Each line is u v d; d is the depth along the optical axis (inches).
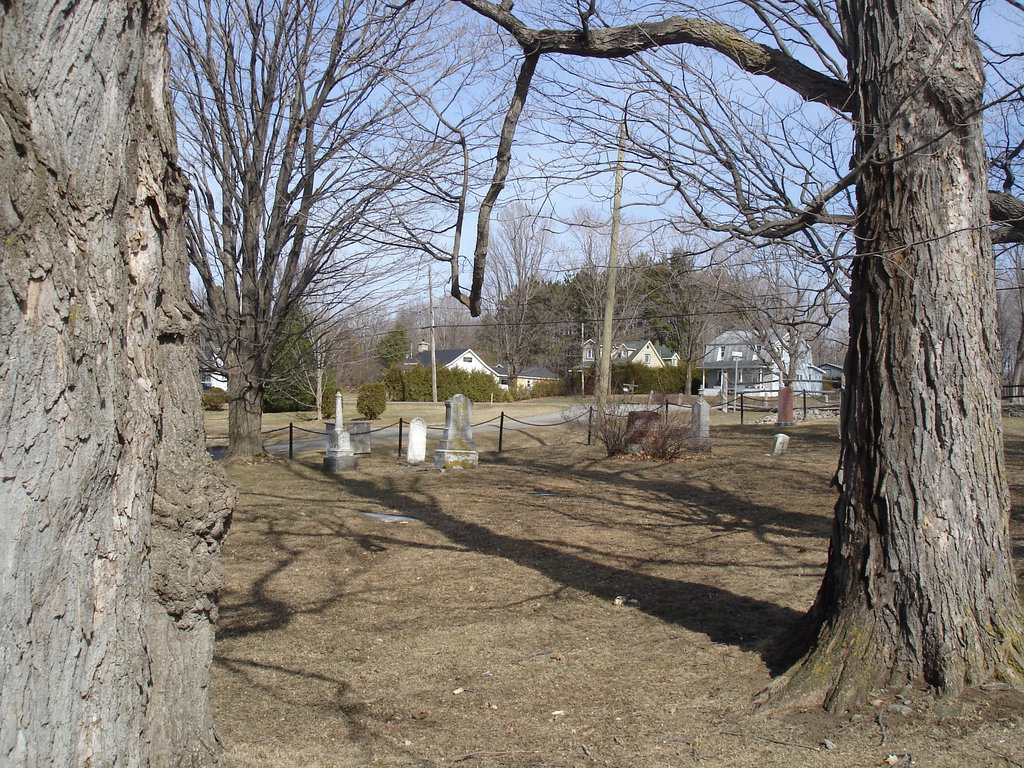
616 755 157.6
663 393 743.1
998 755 145.9
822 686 176.6
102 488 85.0
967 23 180.9
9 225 73.7
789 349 879.1
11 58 75.2
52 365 77.1
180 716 100.7
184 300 103.0
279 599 278.1
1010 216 208.1
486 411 1446.9
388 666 212.5
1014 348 1694.1
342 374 1562.5
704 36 218.5
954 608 170.7
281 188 617.9
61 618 79.9
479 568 318.3
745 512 423.5
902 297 177.0
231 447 684.7
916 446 174.4
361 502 479.2
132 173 90.8
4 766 74.1
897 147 179.0
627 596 275.1
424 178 395.9
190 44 581.9
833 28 220.4
